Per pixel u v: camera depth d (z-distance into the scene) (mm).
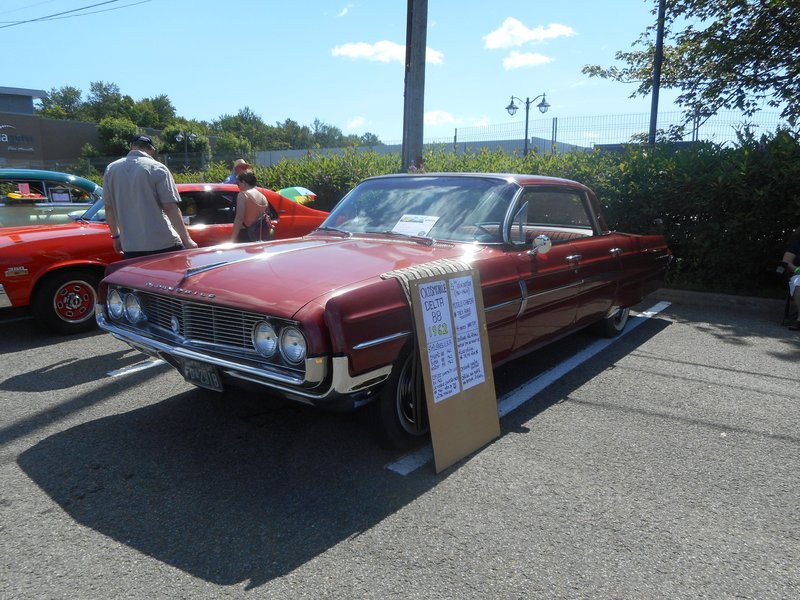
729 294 7559
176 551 2365
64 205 7938
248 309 2717
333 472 3006
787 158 7234
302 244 3795
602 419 3723
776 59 10961
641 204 8188
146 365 4695
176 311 3125
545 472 3035
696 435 3514
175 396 4035
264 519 2590
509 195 3908
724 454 3275
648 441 3424
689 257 8070
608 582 2211
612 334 5664
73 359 4875
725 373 4656
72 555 2336
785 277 7473
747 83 11328
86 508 2670
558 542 2455
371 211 4246
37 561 2297
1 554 2338
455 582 2197
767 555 2396
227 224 6801
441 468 3002
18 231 5699
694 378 4527
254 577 2213
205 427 3531
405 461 3121
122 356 4957
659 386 4336
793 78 10906
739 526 2600
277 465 3074
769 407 3961
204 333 3006
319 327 2541
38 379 4375
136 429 3506
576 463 3139
